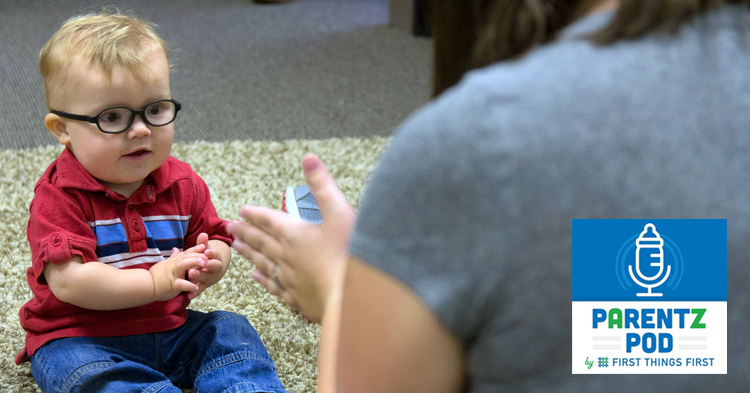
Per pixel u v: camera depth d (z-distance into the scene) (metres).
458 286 0.37
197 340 1.15
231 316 1.18
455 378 0.41
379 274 0.39
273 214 0.61
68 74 1.04
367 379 0.41
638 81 0.37
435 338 0.39
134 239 1.11
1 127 2.09
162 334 1.14
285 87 2.59
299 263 0.59
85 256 1.04
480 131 0.36
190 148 1.97
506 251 0.36
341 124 2.27
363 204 0.40
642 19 0.38
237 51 2.95
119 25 1.12
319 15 3.53
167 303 1.14
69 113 1.05
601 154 0.36
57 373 1.02
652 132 0.37
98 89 1.03
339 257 0.57
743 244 0.38
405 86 2.65
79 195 1.08
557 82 0.37
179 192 1.18
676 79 0.37
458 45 0.49
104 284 1.03
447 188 0.36
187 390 1.18
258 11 3.53
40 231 1.05
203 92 2.50
